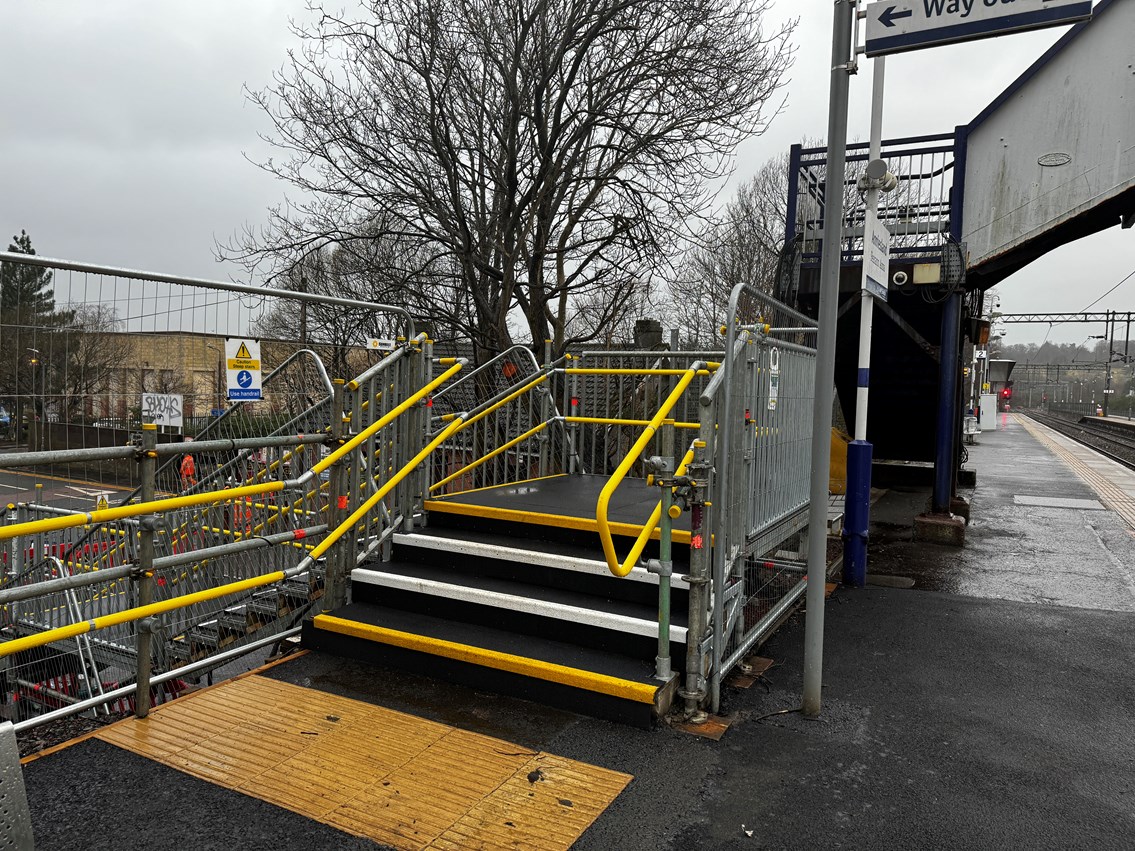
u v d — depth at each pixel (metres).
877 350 11.19
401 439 5.19
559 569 4.54
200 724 3.55
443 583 4.55
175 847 2.64
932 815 2.96
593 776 3.18
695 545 3.70
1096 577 6.99
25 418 3.64
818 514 3.75
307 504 4.89
